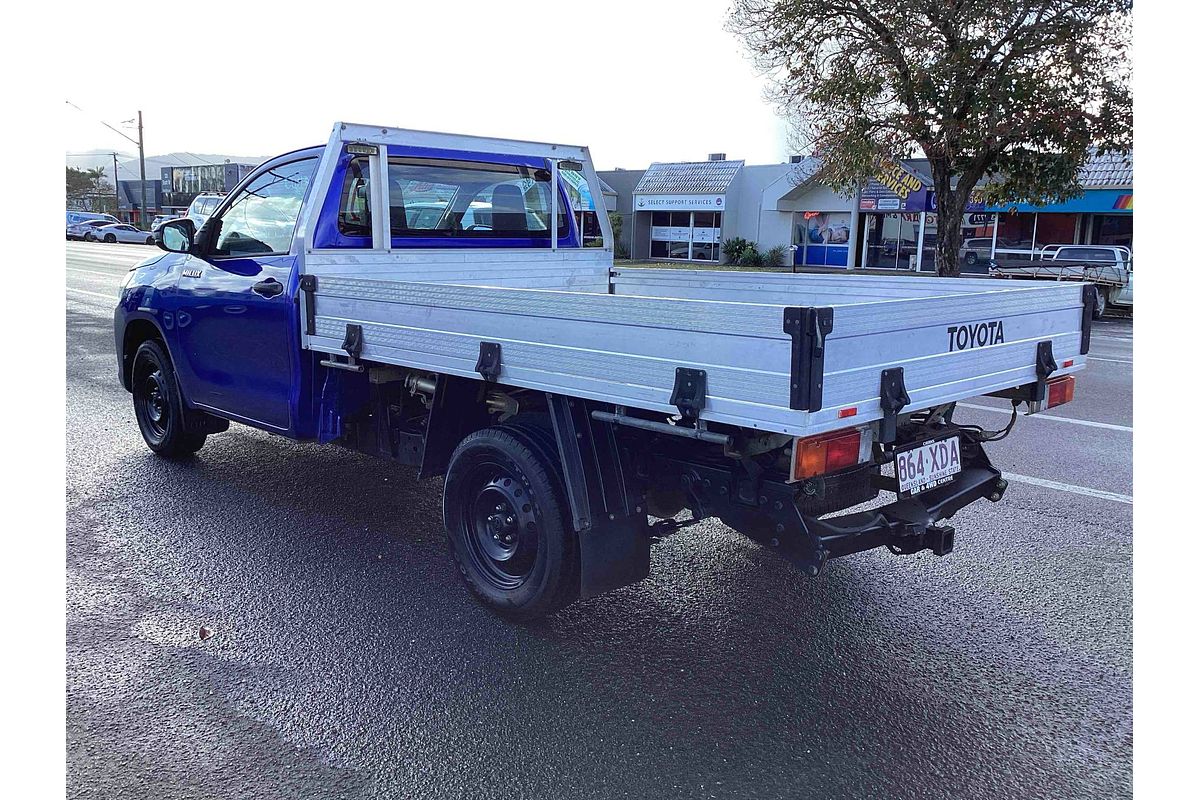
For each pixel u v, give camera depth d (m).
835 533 3.39
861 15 19.11
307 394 4.88
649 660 3.69
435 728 3.16
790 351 2.70
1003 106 18.23
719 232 37.81
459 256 5.45
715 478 3.53
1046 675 3.57
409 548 4.91
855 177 20.48
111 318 14.67
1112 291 21.11
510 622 4.01
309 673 3.54
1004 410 8.76
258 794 2.78
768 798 2.78
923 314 3.17
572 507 3.63
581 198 6.32
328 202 4.84
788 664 3.67
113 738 3.06
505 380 3.63
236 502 5.61
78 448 6.82
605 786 2.84
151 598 4.21
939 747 3.06
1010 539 5.10
